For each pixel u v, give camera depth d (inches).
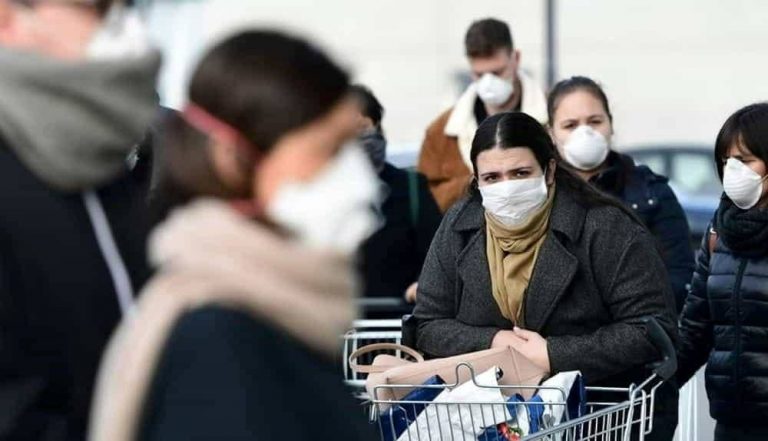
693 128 2701.8
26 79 219.5
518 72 631.2
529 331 391.9
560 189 398.6
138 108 224.8
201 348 189.3
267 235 195.8
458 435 356.8
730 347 431.2
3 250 220.4
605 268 390.6
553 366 383.6
